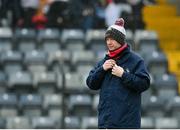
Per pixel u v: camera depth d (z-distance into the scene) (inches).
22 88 1743.4
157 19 2159.2
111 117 753.0
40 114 1668.3
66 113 1619.1
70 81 1722.4
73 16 1999.3
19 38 1914.4
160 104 1712.6
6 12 2021.4
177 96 1775.3
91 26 2000.5
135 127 754.8
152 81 1792.6
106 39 768.3
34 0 2023.9
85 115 1662.2
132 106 754.8
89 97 1681.8
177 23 2154.3
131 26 1966.0
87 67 1798.7
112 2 1979.6
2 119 1600.6
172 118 1679.4
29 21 2006.6
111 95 756.6
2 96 1686.8
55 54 1817.2
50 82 1743.4
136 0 2011.6
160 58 1859.0
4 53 1834.4
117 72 751.7
